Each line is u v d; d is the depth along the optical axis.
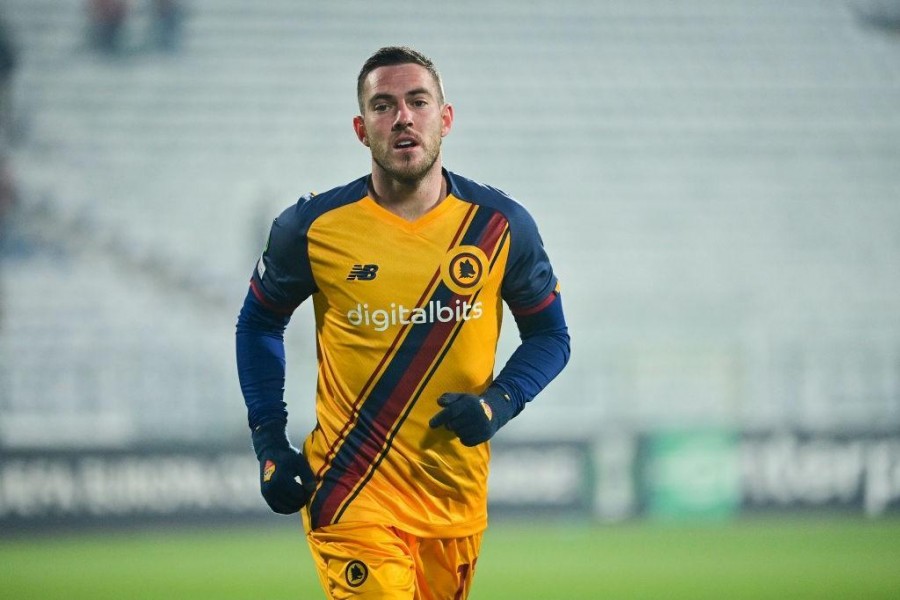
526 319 14.55
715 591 30.70
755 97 66.31
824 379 49.44
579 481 45.34
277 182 61.66
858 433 45.84
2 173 57.72
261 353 14.59
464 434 13.03
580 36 67.25
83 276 57.16
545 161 63.94
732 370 49.38
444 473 13.91
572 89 65.81
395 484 13.88
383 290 13.58
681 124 65.25
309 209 13.87
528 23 67.19
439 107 13.59
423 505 13.95
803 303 60.06
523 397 13.98
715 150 64.75
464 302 13.65
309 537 14.27
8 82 60.81
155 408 47.97
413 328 13.63
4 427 47.22
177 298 57.25
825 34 68.56
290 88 63.81
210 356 53.00
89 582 32.69
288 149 62.53
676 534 42.28
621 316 58.12
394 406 13.75
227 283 57.72
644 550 38.47
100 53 63.00
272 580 32.91
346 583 13.73
